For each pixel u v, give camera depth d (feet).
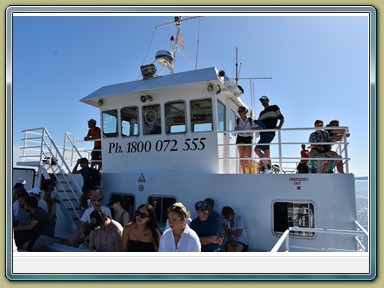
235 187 21.94
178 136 25.66
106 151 28.96
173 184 23.98
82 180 30.71
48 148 29.50
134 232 13.43
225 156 26.91
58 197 26.68
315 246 19.57
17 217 22.54
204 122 24.89
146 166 26.71
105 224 15.57
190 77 24.70
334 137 24.40
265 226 20.81
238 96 27.71
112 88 28.48
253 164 28.02
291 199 20.38
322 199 19.72
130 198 25.72
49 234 20.38
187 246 11.35
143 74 27.53
